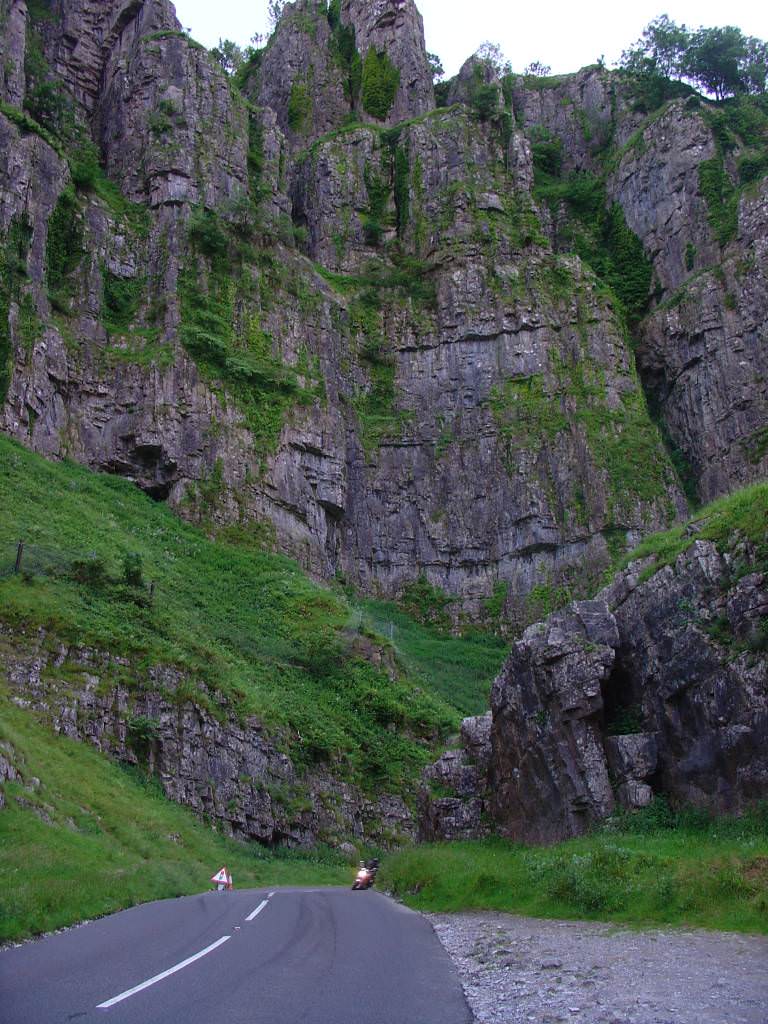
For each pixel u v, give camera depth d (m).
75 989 9.34
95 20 78.12
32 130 62.75
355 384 74.19
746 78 98.50
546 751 23.88
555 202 90.31
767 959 11.25
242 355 65.25
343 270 80.75
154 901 19.14
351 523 69.50
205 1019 8.16
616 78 100.19
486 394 74.06
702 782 20.89
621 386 73.69
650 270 83.31
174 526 56.34
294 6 102.38
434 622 67.75
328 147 86.12
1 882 15.40
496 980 10.80
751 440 70.62
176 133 69.94
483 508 70.69
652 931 13.87
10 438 53.25
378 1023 8.27
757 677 20.00
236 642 46.00
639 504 68.00
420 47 97.38
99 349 61.09
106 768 31.23
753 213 77.38
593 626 24.36
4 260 56.78
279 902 19.20
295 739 41.09
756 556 21.53
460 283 77.62
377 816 41.91
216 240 66.94
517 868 19.77
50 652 33.97
